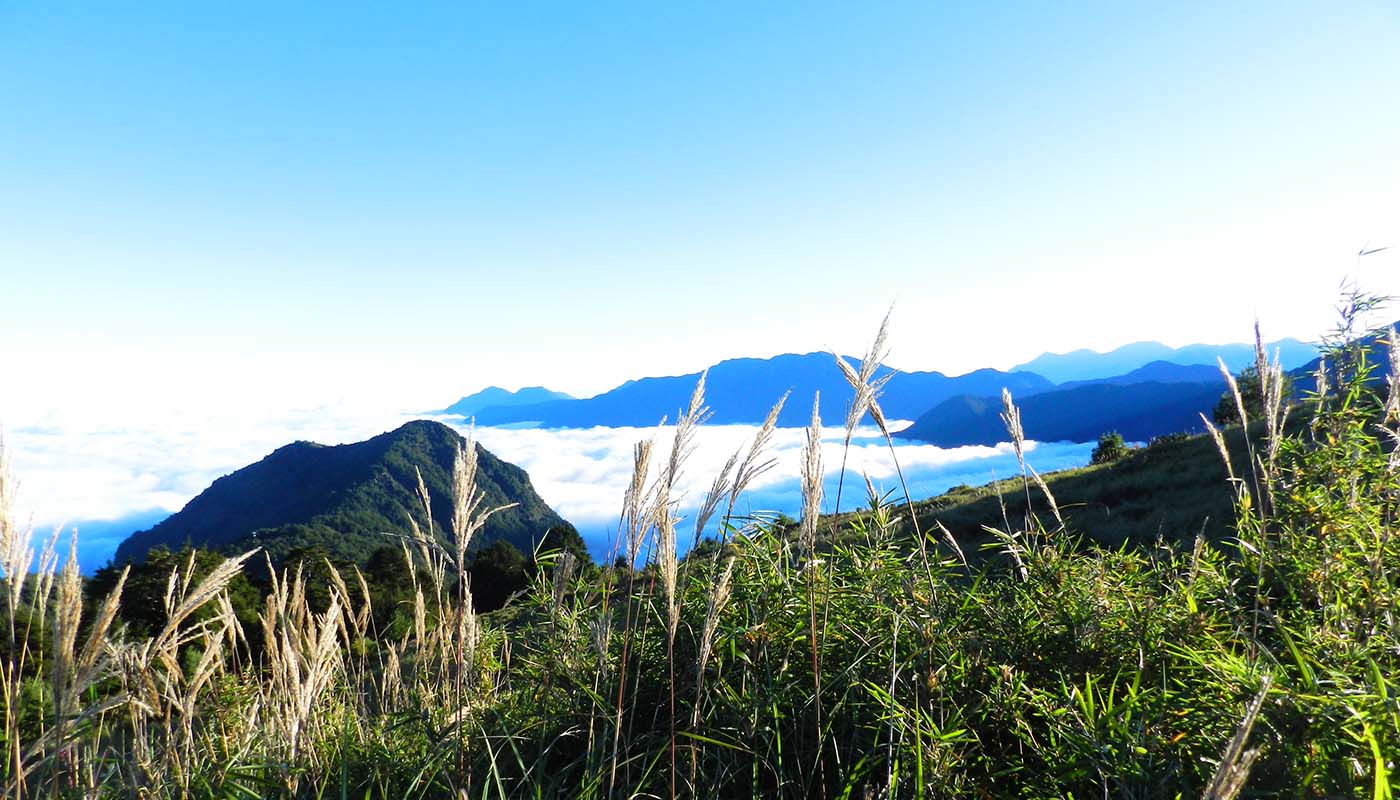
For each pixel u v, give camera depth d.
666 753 2.94
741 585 3.60
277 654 3.38
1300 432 3.53
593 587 3.68
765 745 2.96
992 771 2.69
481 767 3.10
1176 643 2.96
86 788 2.62
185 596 2.98
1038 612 3.33
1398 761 1.89
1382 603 2.79
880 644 3.22
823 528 3.53
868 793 2.46
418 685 3.54
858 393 2.97
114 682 2.95
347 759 3.08
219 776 3.07
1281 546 3.29
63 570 2.06
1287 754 2.04
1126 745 2.34
